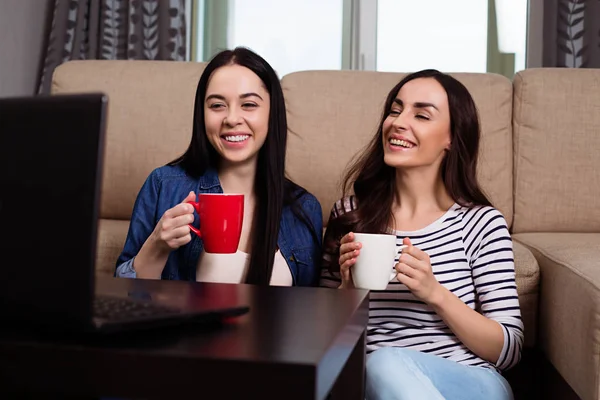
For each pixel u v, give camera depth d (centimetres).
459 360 129
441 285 124
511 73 299
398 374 112
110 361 64
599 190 201
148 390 63
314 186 204
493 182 203
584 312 119
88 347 64
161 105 211
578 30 271
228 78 138
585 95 204
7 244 65
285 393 61
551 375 157
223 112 139
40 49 294
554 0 272
